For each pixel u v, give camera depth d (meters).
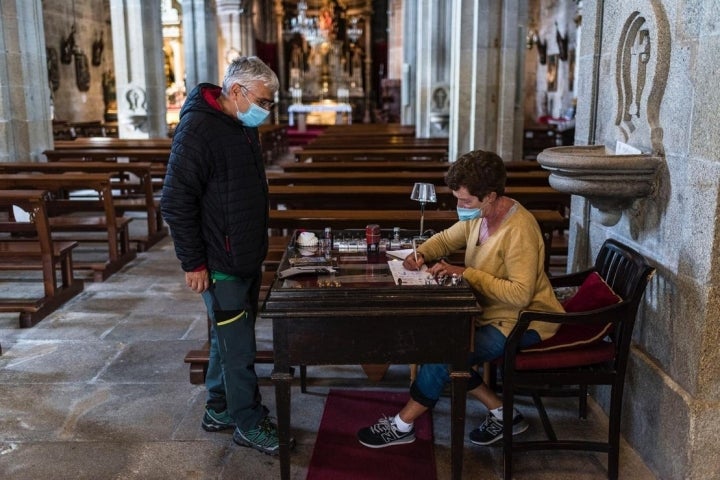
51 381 4.17
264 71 2.89
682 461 2.91
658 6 3.11
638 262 3.02
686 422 2.87
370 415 3.70
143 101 13.52
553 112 20.98
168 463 3.24
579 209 4.24
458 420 2.91
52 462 3.25
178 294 6.04
